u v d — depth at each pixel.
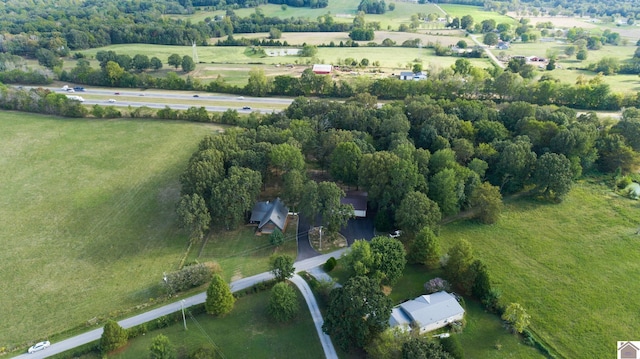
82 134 158.75
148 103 187.62
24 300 85.81
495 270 94.38
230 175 106.44
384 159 109.44
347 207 101.88
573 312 83.44
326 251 100.94
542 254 99.44
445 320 78.94
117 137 156.75
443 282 87.38
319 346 76.38
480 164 119.69
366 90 192.75
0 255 98.19
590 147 129.75
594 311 83.69
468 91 185.88
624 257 98.25
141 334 77.94
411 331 71.94
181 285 87.25
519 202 119.62
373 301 72.62
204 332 78.69
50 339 76.81
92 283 90.38
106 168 135.50
